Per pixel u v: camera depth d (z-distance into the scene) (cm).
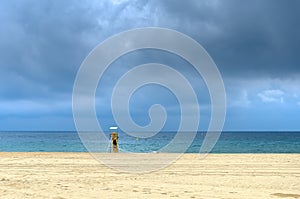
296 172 1703
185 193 1220
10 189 1272
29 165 1920
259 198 1152
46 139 9319
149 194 1198
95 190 1260
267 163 2031
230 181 1464
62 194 1188
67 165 1927
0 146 5572
